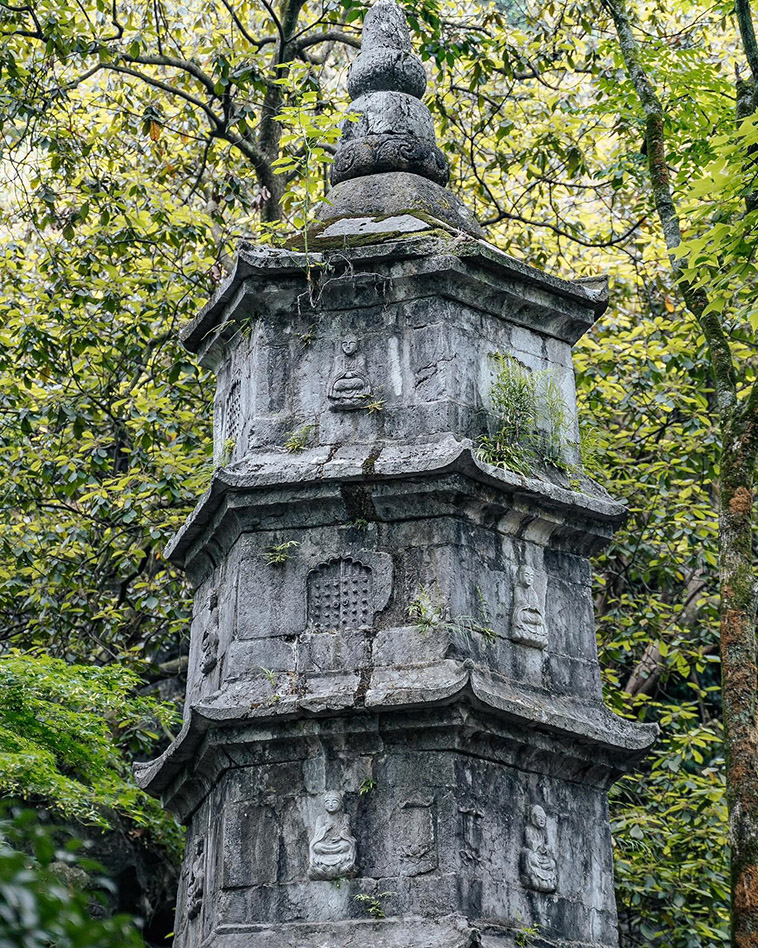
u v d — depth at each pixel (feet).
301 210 34.12
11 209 58.39
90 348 49.75
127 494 46.11
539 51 52.65
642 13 59.06
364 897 27.12
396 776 28.02
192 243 52.70
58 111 52.75
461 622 29.14
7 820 12.34
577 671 31.22
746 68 59.57
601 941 29.25
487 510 30.53
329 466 30.19
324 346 32.22
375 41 36.86
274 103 52.39
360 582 29.99
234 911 27.91
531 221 55.93
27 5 45.78
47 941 11.37
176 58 51.16
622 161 50.55
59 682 37.27
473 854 27.61
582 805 30.45
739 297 32.73
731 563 30.14
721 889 44.14
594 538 32.45
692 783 45.11
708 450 48.03
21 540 47.88
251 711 28.53
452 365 31.40
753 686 28.84
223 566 32.48
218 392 35.35
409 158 35.06
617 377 50.03
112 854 48.60
